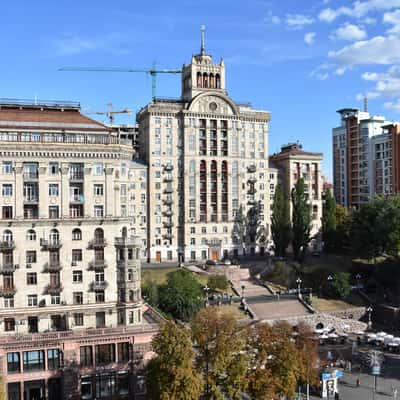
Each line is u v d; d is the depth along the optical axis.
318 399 88.56
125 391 89.12
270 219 184.38
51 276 89.56
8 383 83.69
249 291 145.25
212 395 74.25
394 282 144.75
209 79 179.75
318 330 122.56
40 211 89.06
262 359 76.75
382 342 117.81
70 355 86.19
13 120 91.94
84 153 91.12
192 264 162.62
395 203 158.62
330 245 175.62
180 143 172.38
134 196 167.75
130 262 93.38
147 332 90.31
